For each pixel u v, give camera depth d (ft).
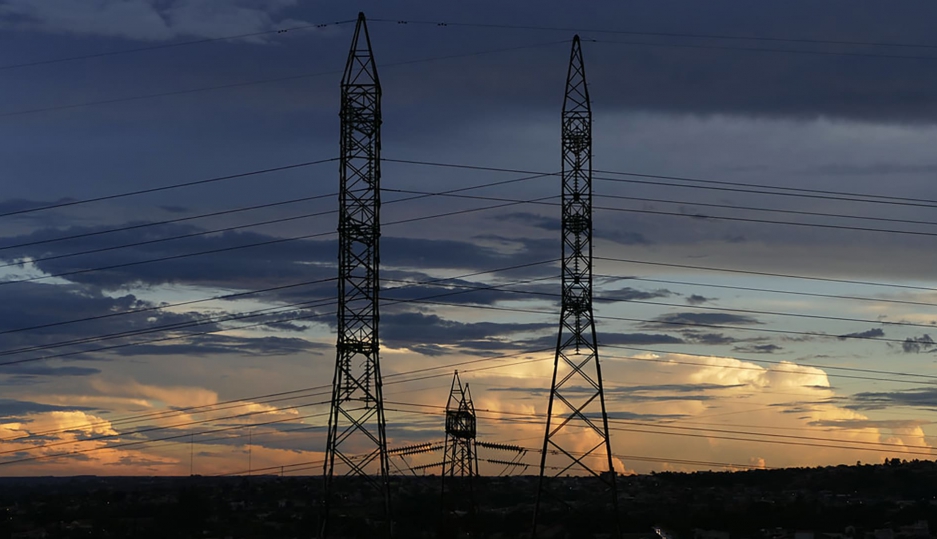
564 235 292.81
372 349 262.06
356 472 259.39
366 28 275.80
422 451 311.88
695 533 422.82
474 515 357.00
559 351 290.35
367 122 272.31
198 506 482.69
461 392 355.97
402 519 414.41
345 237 266.57
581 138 297.33
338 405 260.01
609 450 287.69
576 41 301.63
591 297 290.76
